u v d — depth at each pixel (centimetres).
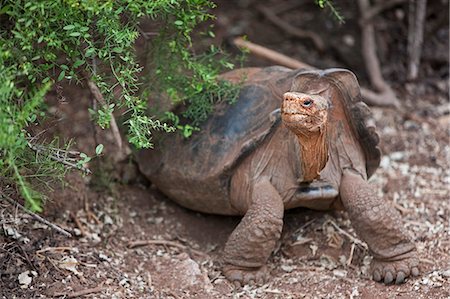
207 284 627
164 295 610
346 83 629
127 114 696
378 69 981
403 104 960
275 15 1143
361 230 626
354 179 638
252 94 664
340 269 653
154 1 547
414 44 980
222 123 665
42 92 477
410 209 745
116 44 556
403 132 896
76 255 639
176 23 584
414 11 998
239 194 649
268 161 637
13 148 484
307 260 668
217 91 671
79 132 823
